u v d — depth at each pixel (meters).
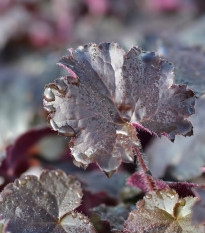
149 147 0.40
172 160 0.38
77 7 0.96
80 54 0.28
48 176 0.29
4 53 0.88
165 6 0.95
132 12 0.98
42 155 0.46
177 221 0.27
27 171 0.44
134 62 0.28
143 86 0.28
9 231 0.27
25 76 0.71
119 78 0.28
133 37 0.51
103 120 0.28
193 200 0.27
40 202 0.28
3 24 0.91
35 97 0.63
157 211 0.27
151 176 0.29
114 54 0.28
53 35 0.90
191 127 0.28
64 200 0.28
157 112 0.28
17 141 0.44
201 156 0.38
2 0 0.94
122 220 0.31
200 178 0.36
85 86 0.28
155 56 0.29
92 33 0.92
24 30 0.90
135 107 0.28
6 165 0.41
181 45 0.40
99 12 0.97
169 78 0.28
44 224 0.27
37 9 0.95
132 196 0.36
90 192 0.35
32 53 0.89
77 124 0.27
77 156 0.27
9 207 0.28
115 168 0.27
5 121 0.61
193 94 0.28
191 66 0.36
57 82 0.28
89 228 0.27
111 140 0.28
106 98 0.28
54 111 0.27
